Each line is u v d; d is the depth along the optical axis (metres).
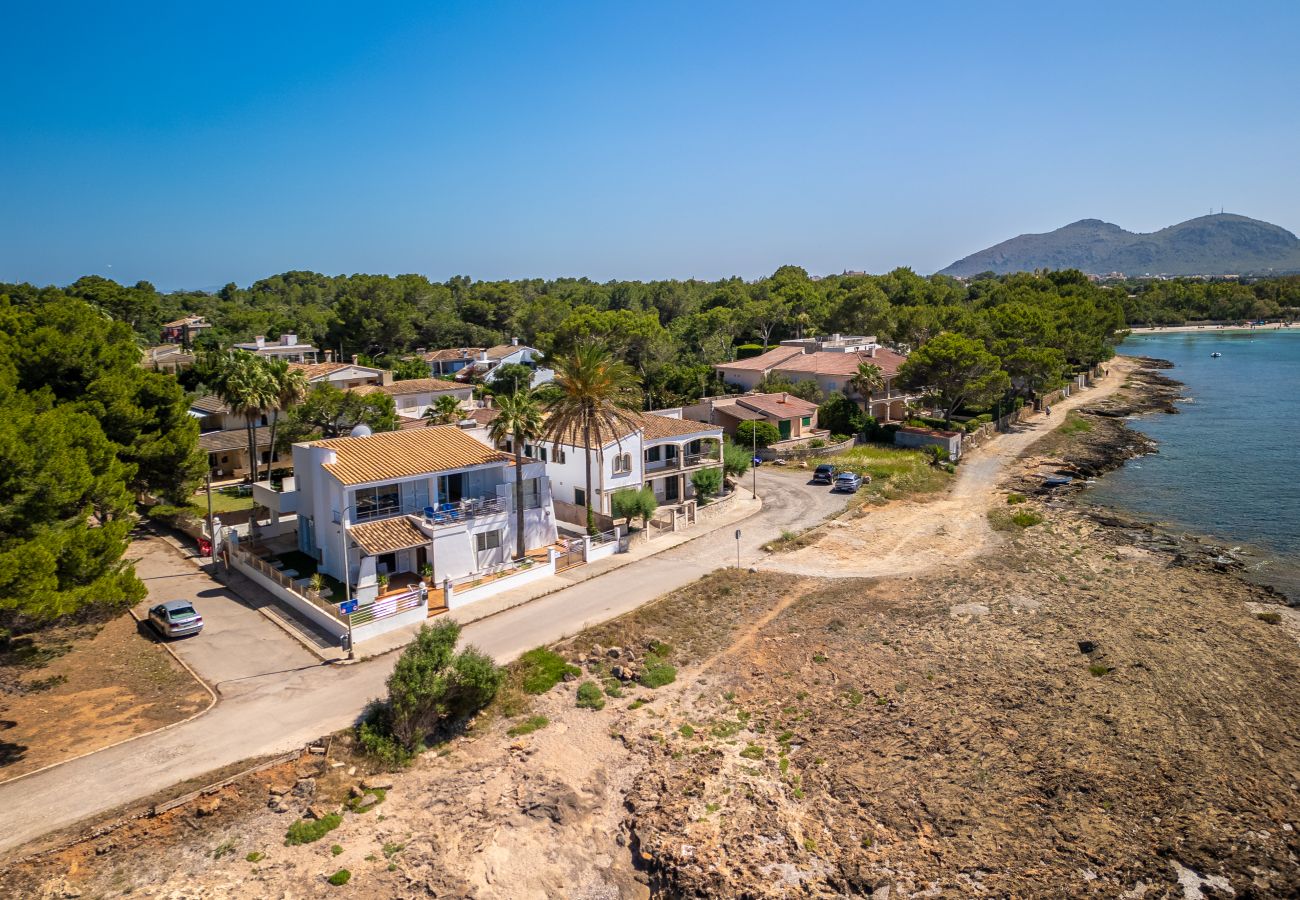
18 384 45.78
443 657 30.92
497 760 29.72
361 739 29.53
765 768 29.23
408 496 47.09
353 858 24.53
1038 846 25.19
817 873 24.06
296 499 49.53
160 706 32.28
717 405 85.81
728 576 47.88
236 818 25.95
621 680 35.78
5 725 30.50
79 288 139.38
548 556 48.69
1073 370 139.88
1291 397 123.94
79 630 39.12
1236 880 23.75
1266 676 35.59
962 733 31.42
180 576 47.50
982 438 93.50
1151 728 31.55
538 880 24.25
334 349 143.62
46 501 30.25
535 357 126.94
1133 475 75.88
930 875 24.00
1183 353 198.00
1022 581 47.69
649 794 27.77
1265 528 58.03
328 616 39.47
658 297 177.25
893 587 46.69
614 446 58.75
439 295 172.25
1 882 22.50
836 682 35.69
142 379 50.66
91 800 26.09
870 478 72.06
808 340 123.62
